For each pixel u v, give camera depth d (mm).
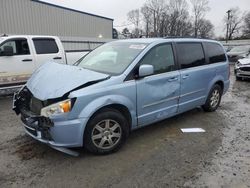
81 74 3865
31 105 3816
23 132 4754
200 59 5562
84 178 3311
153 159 3842
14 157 3799
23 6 20859
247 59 12648
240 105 7262
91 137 3725
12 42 7656
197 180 3320
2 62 7359
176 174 3449
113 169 3535
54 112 3396
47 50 8406
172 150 4152
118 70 4141
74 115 3480
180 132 4945
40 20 22250
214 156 3975
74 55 9195
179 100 5027
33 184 3164
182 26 66812
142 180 3297
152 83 4348
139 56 4262
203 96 5773
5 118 5617
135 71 4133
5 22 19906
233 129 5195
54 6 23219
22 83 7832
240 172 3529
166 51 4773
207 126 5320
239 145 4410
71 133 3502
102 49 5102
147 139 4566
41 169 3496
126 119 4156
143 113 4332
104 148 3891
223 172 3521
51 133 3471
